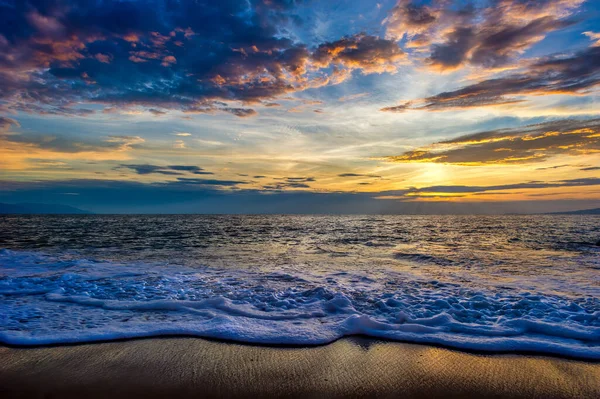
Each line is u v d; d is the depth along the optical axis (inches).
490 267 419.2
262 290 276.5
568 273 374.9
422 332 180.5
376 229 1407.5
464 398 121.4
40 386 126.2
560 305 225.1
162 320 196.1
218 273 362.3
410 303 234.1
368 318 190.5
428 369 142.2
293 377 134.7
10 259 452.1
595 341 168.1
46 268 383.6
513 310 216.5
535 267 418.9
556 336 175.5
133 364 143.3
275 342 166.2
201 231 1170.0
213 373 136.8
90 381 130.0
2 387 125.3
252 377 134.2
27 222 1796.3
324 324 189.9
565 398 122.0
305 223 2112.5
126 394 121.6
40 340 163.9
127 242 735.1
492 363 147.6
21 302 233.6
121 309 218.1
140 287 281.7
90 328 181.2
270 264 438.9
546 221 2390.5
